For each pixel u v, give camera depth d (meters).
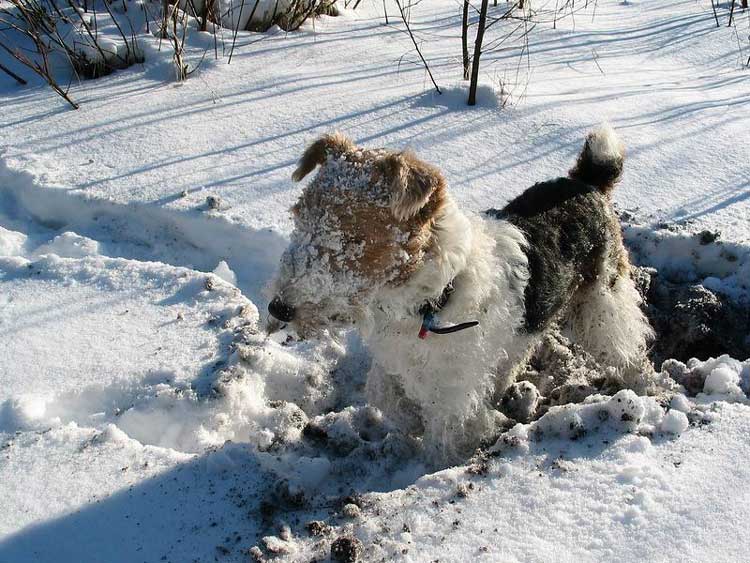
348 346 1.21
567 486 0.83
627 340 1.07
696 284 1.28
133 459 0.91
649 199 1.41
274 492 0.86
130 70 2.01
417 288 0.82
